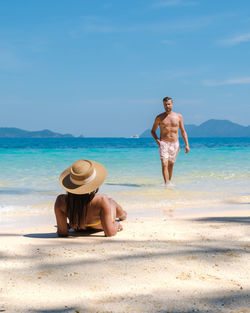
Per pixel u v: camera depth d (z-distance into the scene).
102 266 2.74
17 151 25.05
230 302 2.07
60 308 2.00
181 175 10.23
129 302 2.07
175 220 4.76
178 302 2.07
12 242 3.56
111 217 3.85
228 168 12.12
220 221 4.68
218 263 2.81
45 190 7.61
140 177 9.81
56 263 2.83
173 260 2.89
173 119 8.74
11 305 2.04
